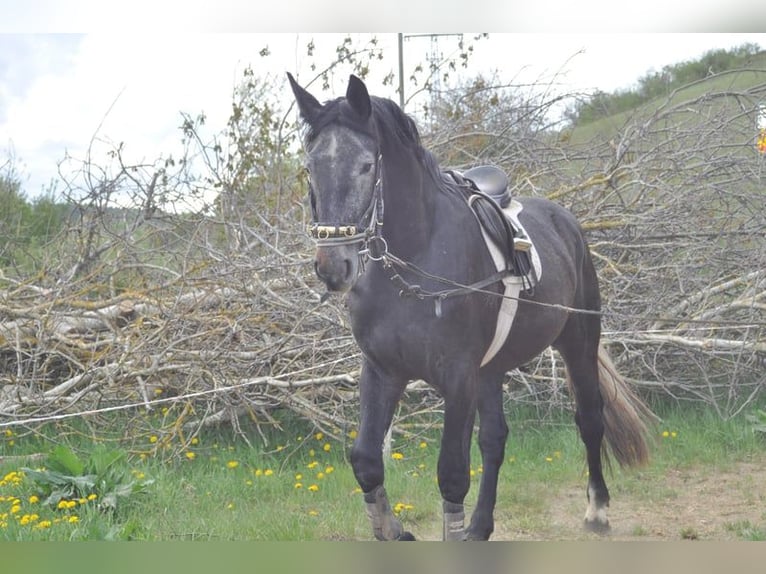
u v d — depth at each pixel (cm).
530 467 601
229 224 662
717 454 618
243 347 652
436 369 372
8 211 805
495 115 786
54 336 647
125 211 689
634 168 729
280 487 550
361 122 345
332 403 663
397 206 369
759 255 702
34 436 636
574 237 511
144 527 462
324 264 332
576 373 504
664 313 698
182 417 588
